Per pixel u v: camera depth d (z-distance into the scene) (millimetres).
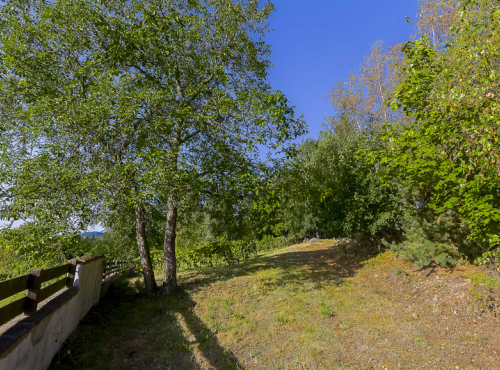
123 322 6422
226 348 5301
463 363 4273
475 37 4480
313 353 4992
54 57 8383
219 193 10062
